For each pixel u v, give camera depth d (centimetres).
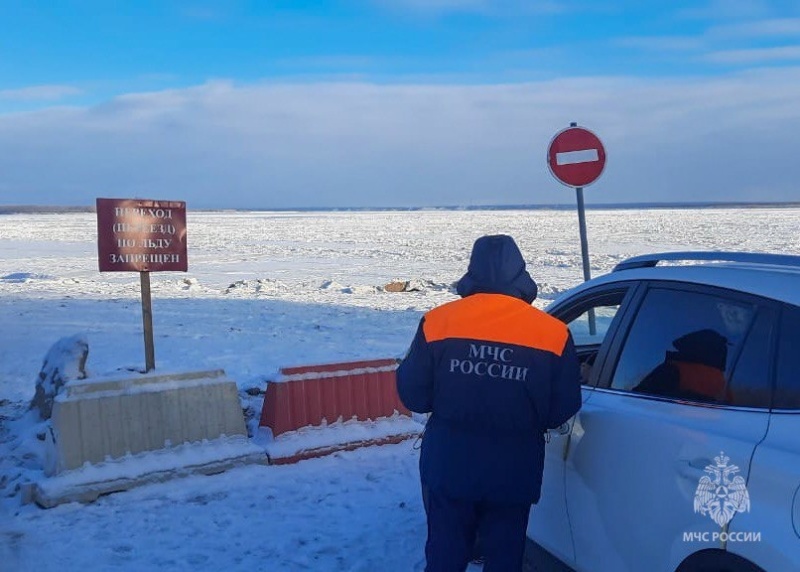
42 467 622
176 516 539
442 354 352
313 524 533
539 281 2219
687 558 303
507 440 347
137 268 642
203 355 1132
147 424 594
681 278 362
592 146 766
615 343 386
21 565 468
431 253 3647
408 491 593
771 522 268
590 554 364
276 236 5550
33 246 4472
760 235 4562
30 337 1288
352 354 1143
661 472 321
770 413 292
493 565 351
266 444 649
